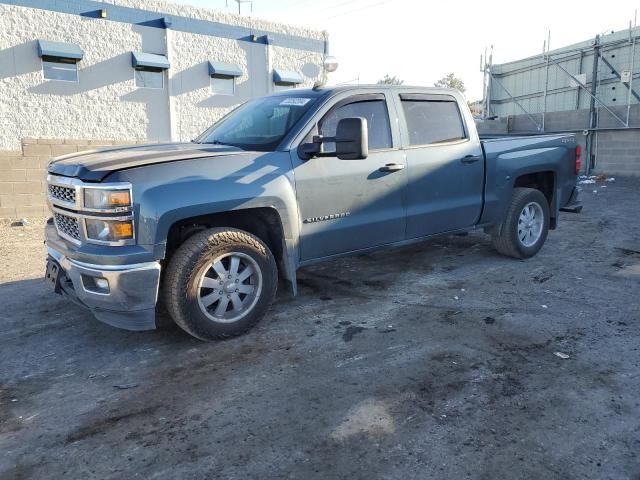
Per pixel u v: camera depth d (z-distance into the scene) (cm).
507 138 610
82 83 1388
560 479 238
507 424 282
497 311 456
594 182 1502
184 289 371
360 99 470
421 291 516
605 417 288
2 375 355
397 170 480
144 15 1477
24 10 1274
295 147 423
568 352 371
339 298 499
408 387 324
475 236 771
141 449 267
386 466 249
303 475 243
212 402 312
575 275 564
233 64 1683
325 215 439
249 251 397
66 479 245
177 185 360
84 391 330
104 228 346
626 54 1727
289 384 332
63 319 459
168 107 1555
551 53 2020
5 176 1116
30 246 821
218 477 243
